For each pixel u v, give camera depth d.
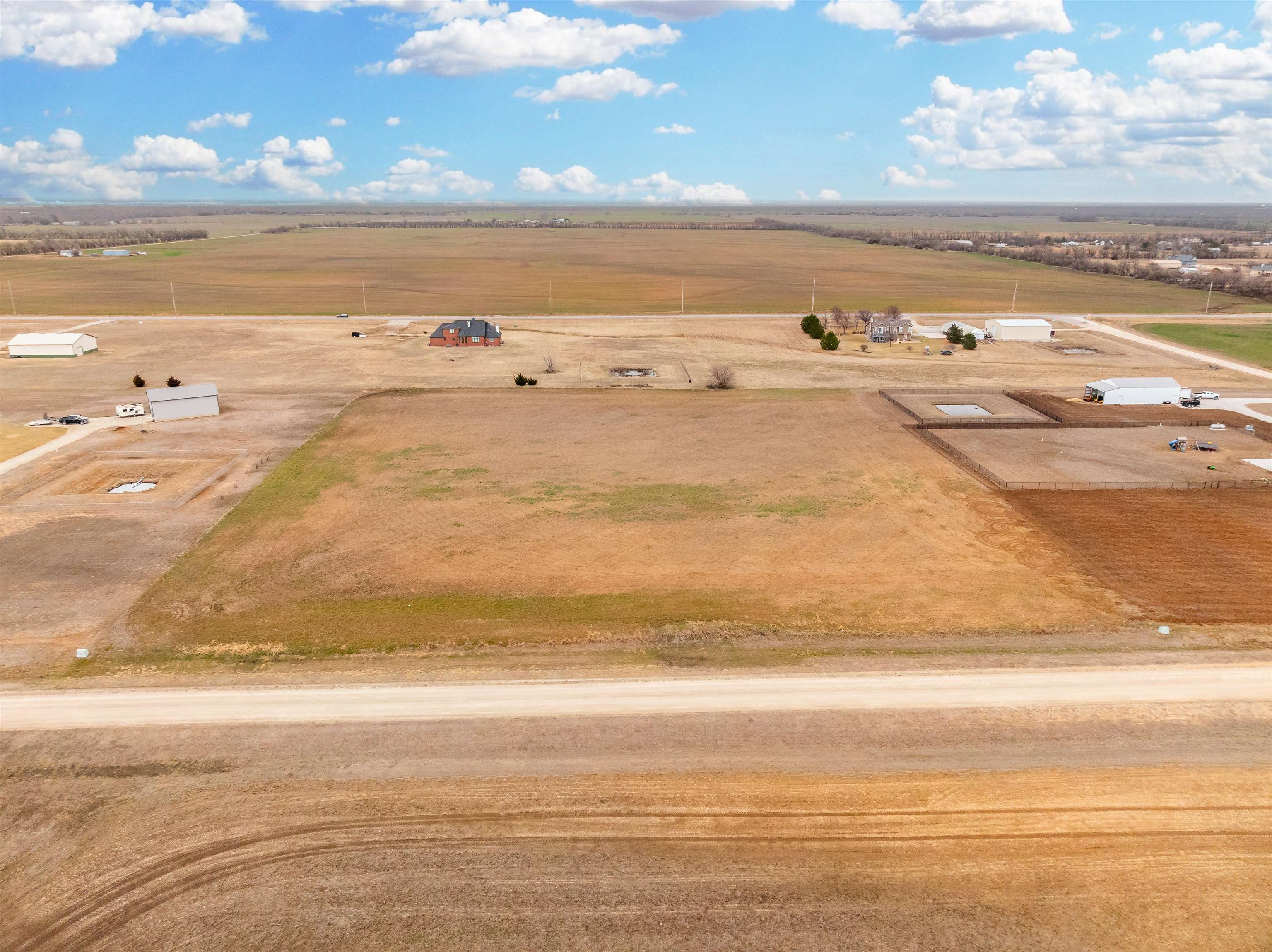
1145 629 38.84
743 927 22.67
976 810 27.06
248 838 25.72
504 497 56.41
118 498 55.06
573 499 56.19
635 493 57.31
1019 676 34.81
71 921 22.80
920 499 56.12
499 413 77.06
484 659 36.28
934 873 24.53
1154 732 31.08
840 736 30.83
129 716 31.80
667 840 25.75
